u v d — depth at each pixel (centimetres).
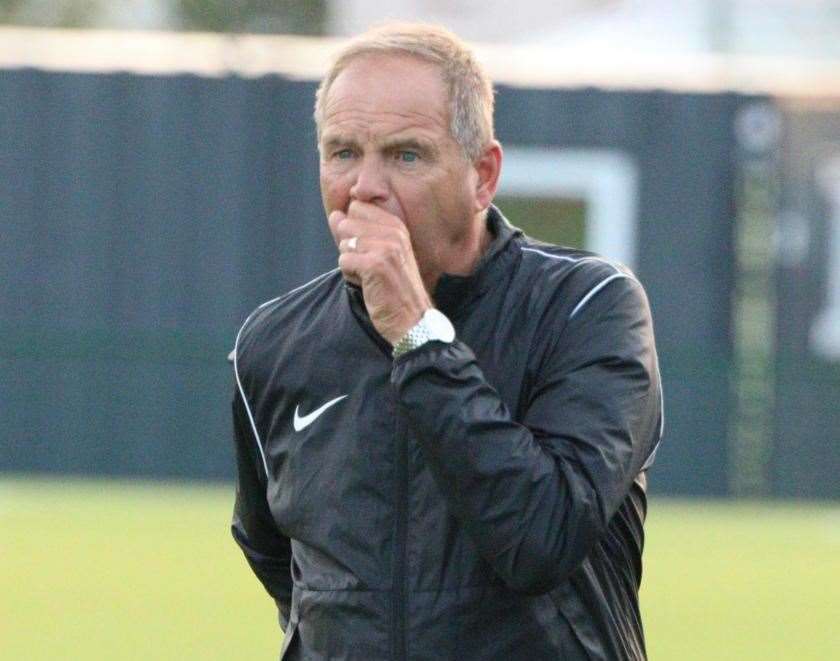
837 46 7406
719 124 5175
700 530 4688
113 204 5209
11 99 5181
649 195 5197
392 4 7988
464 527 1134
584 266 1204
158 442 5266
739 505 5228
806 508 5209
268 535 1374
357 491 1185
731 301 5197
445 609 1154
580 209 5212
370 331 1205
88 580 3738
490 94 1188
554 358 1178
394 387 1123
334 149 1166
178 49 5297
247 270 5209
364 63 1162
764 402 5216
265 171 5200
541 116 5197
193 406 5253
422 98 1146
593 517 1117
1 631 3195
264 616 3384
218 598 3559
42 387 5250
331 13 7706
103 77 5188
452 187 1157
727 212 5188
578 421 1144
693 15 8006
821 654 3122
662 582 3878
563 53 5950
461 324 1192
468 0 8338
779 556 4281
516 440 1110
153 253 5216
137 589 3644
